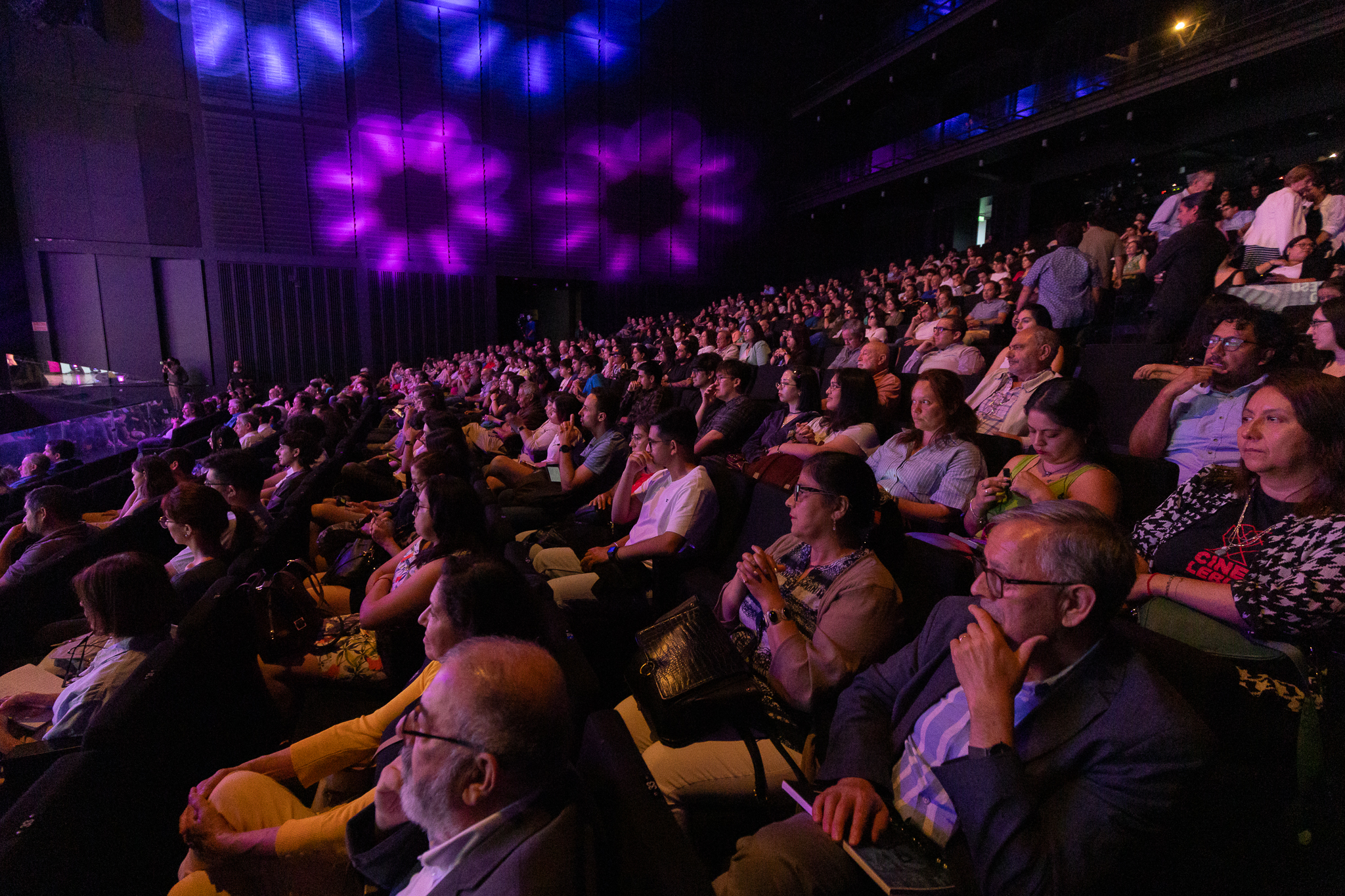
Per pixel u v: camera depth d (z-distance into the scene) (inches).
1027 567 41.4
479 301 711.7
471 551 81.5
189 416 337.7
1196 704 47.2
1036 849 38.4
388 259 667.4
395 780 42.7
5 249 552.4
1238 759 47.4
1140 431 91.8
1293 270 163.9
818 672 60.1
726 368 164.7
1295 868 45.6
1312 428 53.5
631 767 42.1
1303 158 445.4
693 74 774.5
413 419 227.6
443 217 685.3
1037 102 542.3
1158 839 40.1
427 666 64.2
